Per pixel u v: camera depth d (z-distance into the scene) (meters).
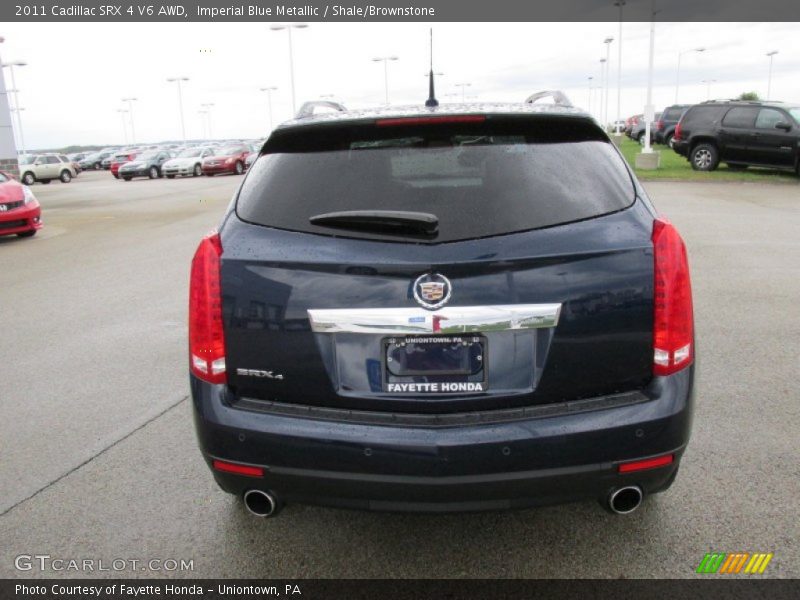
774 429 3.86
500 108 2.70
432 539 2.96
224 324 2.44
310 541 2.98
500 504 2.34
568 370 2.33
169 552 2.92
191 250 10.85
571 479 2.32
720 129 20.77
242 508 3.25
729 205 14.06
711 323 5.95
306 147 2.64
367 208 2.42
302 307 2.36
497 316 2.28
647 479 2.40
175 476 3.58
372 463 2.31
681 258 2.37
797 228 10.96
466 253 2.29
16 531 3.10
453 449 2.26
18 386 5.00
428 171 2.48
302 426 2.35
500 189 2.41
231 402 2.46
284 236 2.42
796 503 3.11
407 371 2.35
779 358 5.02
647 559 2.76
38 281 8.87
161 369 5.28
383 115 2.59
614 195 2.46
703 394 4.39
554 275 2.29
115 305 7.37
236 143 40.09
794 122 19.30
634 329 2.34
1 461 3.80
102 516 3.21
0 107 22.16
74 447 3.96
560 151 2.54
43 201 23.17
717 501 3.15
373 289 2.31
